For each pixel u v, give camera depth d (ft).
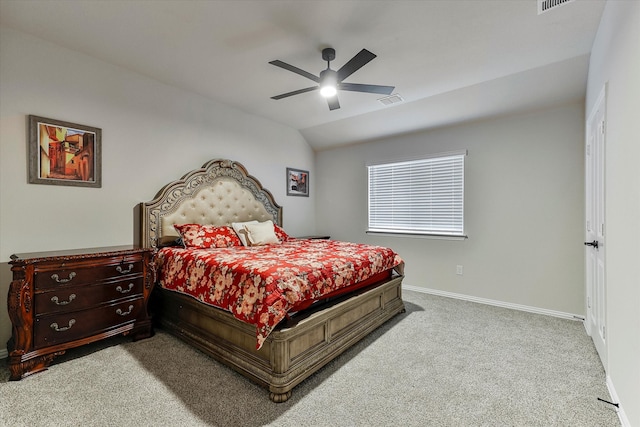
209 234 11.22
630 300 5.20
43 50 8.68
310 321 6.96
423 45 8.59
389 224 15.88
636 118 4.88
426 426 5.42
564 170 11.10
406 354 8.12
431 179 14.46
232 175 13.60
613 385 6.17
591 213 9.07
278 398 6.08
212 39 8.45
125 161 10.48
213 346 7.78
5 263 8.09
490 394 6.35
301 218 17.67
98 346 8.50
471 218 13.15
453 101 12.22
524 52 8.99
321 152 18.42
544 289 11.50
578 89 10.27
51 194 8.89
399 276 11.43
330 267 8.11
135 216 10.75
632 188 5.10
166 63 9.92
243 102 13.33
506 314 11.31
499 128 12.46
